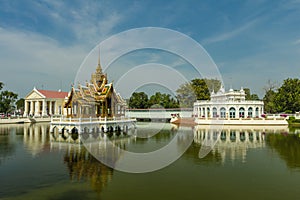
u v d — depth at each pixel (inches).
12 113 2758.4
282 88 2219.5
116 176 483.2
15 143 888.9
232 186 427.8
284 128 1499.8
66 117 1238.9
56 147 808.3
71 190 406.3
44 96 2669.8
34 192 397.7
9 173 500.7
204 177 477.7
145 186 426.6
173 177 478.9
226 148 797.2
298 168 542.6
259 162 598.5
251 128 1501.0
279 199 370.9
